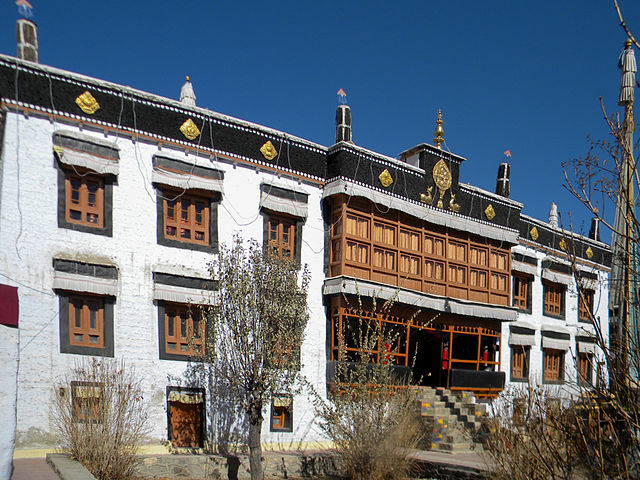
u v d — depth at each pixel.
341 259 16.00
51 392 11.66
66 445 11.38
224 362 13.03
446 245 18.77
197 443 13.52
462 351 21.52
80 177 12.77
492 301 19.97
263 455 13.58
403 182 17.62
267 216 15.45
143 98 13.70
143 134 13.64
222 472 12.71
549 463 6.72
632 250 5.41
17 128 11.98
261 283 12.33
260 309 12.13
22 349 11.45
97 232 12.77
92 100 12.96
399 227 17.53
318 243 16.31
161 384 13.12
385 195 16.97
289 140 16.06
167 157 13.84
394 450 12.51
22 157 11.97
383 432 12.53
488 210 20.16
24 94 12.12
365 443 12.37
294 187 15.99
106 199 13.00
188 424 13.48
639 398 5.32
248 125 15.32
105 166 12.83
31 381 11.47
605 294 26.41
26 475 9.48
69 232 12.38
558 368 23.78
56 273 12.04
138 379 12.83
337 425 12.76
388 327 17.06
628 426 5.30
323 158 16.72
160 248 13.59
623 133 5.50
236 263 12.78
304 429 15.23
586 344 23.83
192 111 14.44
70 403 11.52
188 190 14.21
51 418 11.55
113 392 11.59
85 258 12.47
